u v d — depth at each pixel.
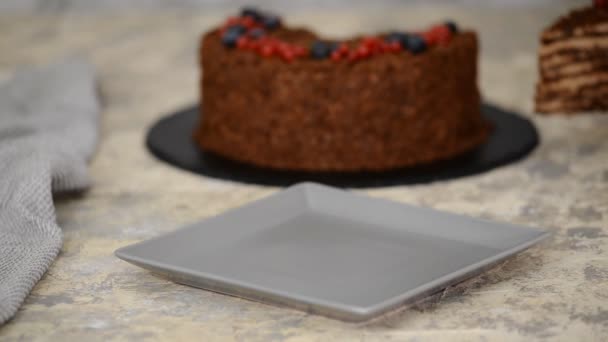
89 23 1.61
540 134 1.10
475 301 0.79
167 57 1.41
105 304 0.80
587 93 1.14
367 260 0.82
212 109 1.06
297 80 1.00
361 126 1.00
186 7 1.81
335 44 1.03
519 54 1.37
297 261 0.81
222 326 0.77
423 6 1.69
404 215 0.86
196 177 1.01
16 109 1.14
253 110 1.02
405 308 0.79
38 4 1.79
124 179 1.01
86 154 1.04
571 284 0.81
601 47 1.12
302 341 0.75
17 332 0.77
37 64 1.37
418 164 1.02
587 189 0.96
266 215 0.87
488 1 1.76
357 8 1.75
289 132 1.01
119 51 1.45
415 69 1.00
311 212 0.88
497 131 1.09
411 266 0.81
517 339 0.75
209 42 1.07
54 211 0.89
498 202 0.95
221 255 0.82
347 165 1.01
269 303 0.79
